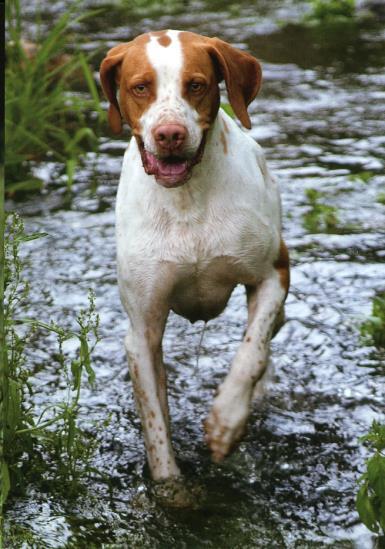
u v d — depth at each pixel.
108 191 8.28
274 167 8.61
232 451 4.49
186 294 4.71
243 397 4.49
